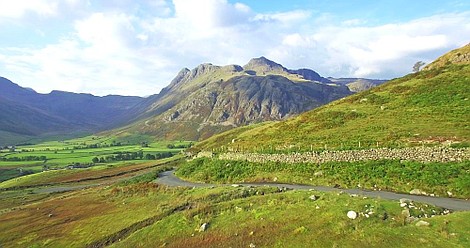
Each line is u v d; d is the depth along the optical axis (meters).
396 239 26.89
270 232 32.84
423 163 47.47
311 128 81.69
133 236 42.72
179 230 39.94
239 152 74.69
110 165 183.88
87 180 139.88
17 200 106.12
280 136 83.44
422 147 49.56
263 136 89.88
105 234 47.62
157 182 73.38
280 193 43.59
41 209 75.62
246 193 47.97
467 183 40.00
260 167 65.38
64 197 88.88
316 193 40.81
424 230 27.61
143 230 43.38
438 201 37.19
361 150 55.09
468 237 25.70
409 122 66.31
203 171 74.06
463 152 45.47
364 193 43.28
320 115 90.19
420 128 60.62
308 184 53.22
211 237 35.72
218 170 70.81
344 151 56.78
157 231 41.72
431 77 92.00
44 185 137.62
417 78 96.31
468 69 87.69
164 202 54.38
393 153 51.62
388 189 44.78
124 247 40.69
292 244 29.77
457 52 100.50
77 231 52.56
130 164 178.38
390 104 82.25
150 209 52.94
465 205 35.09
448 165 45.00
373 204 33.94
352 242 27.69
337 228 30.27
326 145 63.81
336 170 54.12
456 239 25.67
